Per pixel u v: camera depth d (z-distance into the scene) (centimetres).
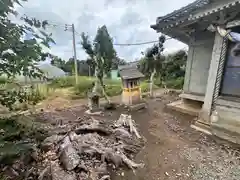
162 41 814
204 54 485
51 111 538
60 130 342
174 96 792
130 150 284
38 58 114
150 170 234
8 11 94
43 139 264
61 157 233
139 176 220
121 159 246
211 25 365
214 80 378
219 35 362
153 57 846
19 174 199
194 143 321
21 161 208
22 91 139
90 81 1018
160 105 634
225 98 371
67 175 202
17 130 147
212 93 382
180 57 1094
